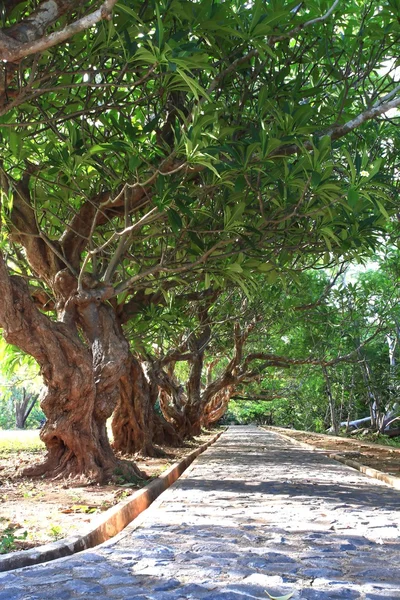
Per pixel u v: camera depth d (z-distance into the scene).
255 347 30.62
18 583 4.16
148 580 4.25
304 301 24.27
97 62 8.20
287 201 9.20
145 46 7.56
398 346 33.81
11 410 69.12
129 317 13.41
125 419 15.97
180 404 25.53
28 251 10.99
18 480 9.66
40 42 5.33
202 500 8.52
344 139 11.60
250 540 5.75
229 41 8.45
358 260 9.83
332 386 39.47
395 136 11.84
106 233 11.98
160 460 14.98
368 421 40.66
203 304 20.20
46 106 8.74
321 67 9.89
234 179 9.28
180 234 9.84
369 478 11.93
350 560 4.96
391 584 4.23
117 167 10.41
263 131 8.02
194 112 7.38
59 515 6.67
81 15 7.35
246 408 64.94
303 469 13.75
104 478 9.71
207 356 33.38
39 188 10.70
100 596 3.86
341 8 9.01
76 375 9.77
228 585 4.14
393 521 6.90
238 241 10.48
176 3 7.33
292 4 7.60
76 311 10.74
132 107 9.52
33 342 9.60
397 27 8.70
